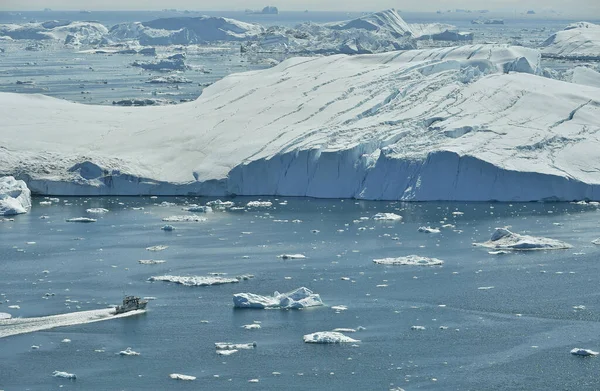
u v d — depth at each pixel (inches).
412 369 6215.6
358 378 6087.6
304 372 6181.1
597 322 6993.1
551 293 7618.1
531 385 5989.2
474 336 6752.0
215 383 6028.5
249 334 6820.9
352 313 7234.3
